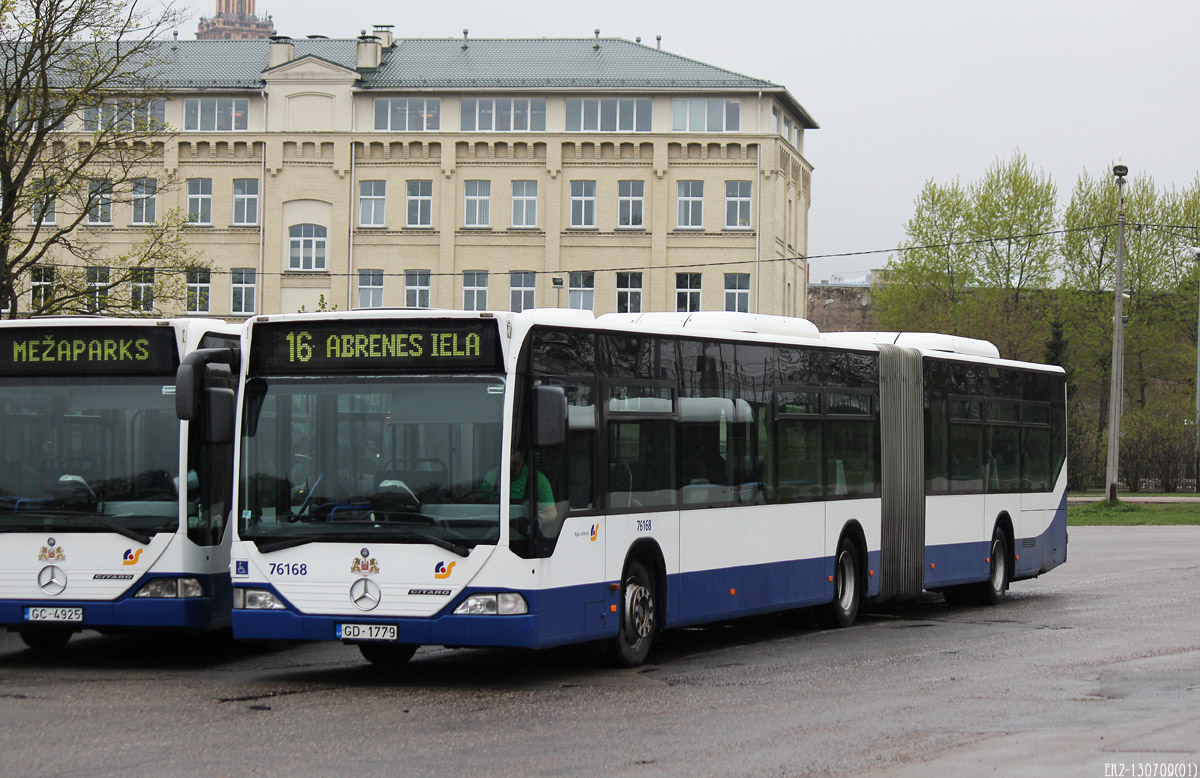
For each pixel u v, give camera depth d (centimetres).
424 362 1188
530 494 1172
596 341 1284
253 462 1215
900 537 1828
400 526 1171
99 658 1430
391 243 6306
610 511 1285
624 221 6262
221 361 1257
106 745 938
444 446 1176
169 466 1334
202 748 927
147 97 2889
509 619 1152
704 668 1334
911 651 1469
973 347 2050
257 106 6341
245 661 1407
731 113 6234
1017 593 2186
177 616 1319
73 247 2916
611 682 1236
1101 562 2758
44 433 1352
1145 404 6906
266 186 6312
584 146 6253
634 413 1332
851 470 1736
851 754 909
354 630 1175
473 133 6253
